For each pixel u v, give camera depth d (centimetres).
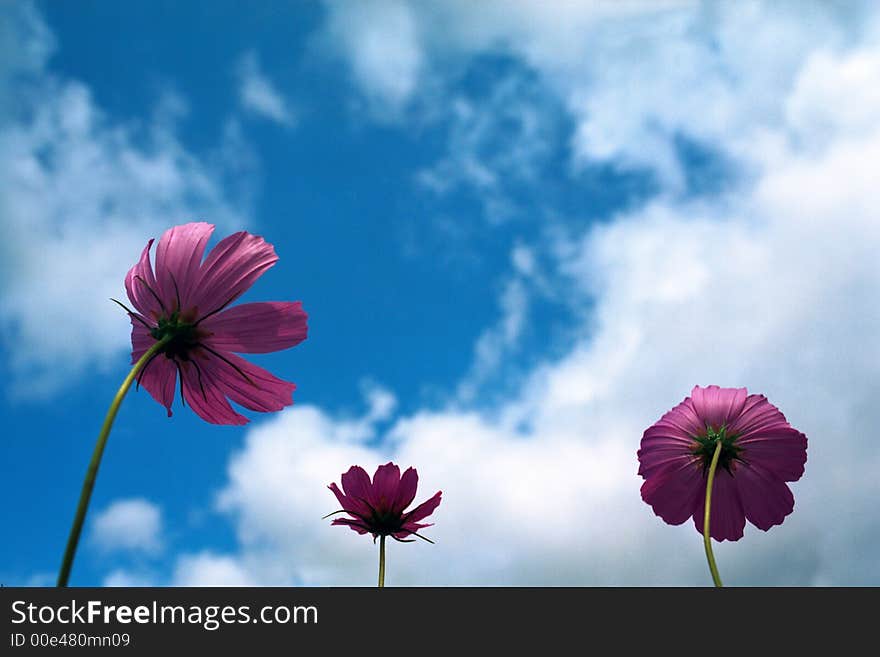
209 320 38
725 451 53
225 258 39
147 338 39
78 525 25
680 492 53
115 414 28
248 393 39
